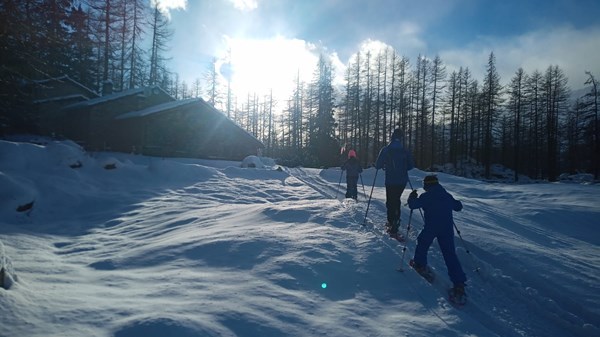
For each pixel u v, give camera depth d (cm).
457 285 432
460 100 4969
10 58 1555
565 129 5134
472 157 4966
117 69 3875
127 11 2070
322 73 5131
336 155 4612
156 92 3122
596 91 4050
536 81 4712
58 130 2866
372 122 5025
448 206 473
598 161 3984
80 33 1456
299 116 5741
